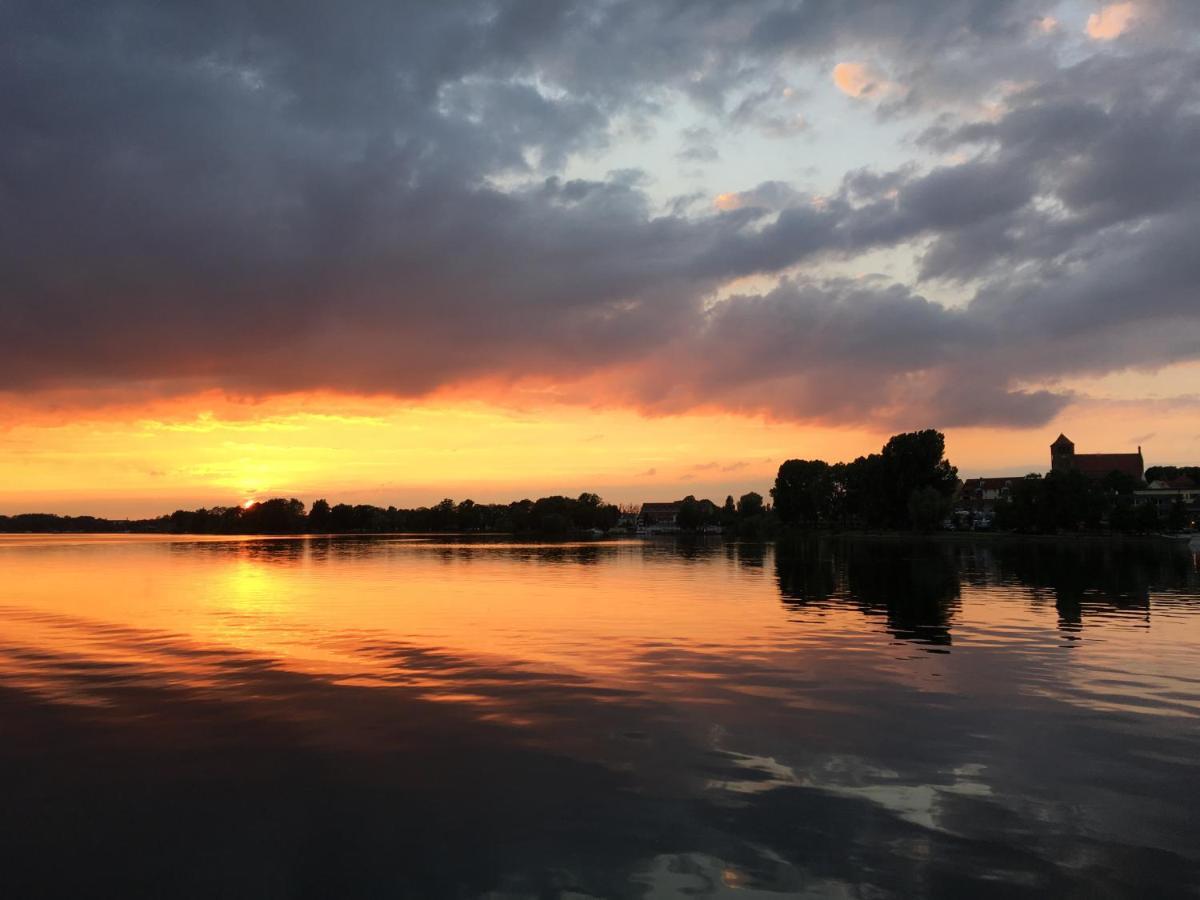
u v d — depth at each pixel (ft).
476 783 42.88
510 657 78.38
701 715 56.13
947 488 538.47
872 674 70.23
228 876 32.91
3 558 307.78
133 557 318.45
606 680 67.62
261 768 45.34
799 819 38.11
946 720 54.95
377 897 31.12
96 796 41.34
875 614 113.39
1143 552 312.09
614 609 120.37
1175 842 35.70
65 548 437.99
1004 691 63.67
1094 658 77.92
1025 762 46.24
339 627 100.12
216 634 94.02
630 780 43.27
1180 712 57.16
